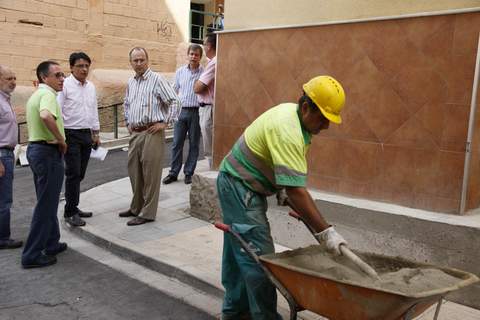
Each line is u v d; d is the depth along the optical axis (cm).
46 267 479
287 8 507
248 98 550
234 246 327
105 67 1334
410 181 432
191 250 499
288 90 512
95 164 947
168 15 1457
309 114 299
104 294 421
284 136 293
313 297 276
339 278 270
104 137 1168
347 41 461
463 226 379
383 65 439
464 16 390
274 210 512
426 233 398
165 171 834
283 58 512
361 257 314
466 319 360
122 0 1351
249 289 324
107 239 530
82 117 576
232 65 563
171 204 649
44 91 467
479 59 385
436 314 273
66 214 586
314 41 485
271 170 320
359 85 457
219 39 574
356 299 254
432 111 414
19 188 798
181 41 1502
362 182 464
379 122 447
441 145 411
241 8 549
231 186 327
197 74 724
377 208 431
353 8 456
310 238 487
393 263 305
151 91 564
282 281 292
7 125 511
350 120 467
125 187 752
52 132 455
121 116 1325
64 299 409
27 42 1194
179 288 436
